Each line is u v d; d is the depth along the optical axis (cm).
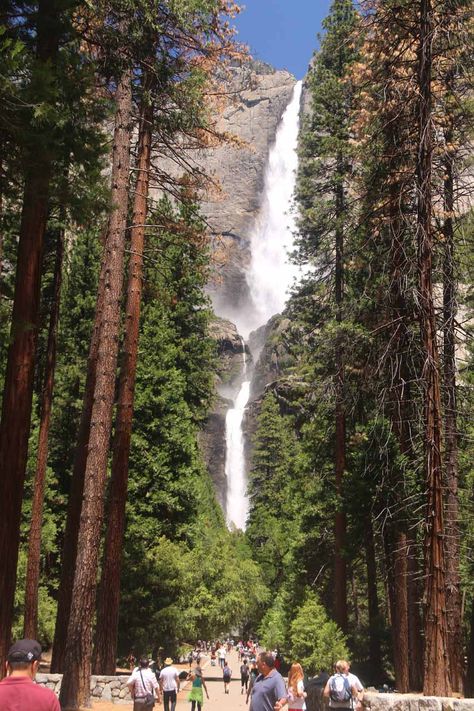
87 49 1616
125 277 3028
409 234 1386
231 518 10362
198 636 3378
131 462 3216
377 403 1549
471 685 2219
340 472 2553
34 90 988
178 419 3356
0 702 358
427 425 1154
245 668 2833
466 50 1275
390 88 1340
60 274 2327
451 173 1485
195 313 3878
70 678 1402
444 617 1086
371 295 1964
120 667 2841
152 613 2884
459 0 1241
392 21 1322
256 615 5266
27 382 1077
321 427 2719
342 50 2841
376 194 1542
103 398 1556
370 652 2638
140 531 3080
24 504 2947
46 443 2244
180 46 1870
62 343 3188
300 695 1050
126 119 1720
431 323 1188
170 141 2022
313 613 2538
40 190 1079
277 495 6594
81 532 1477
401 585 1944
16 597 2625
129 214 2153
